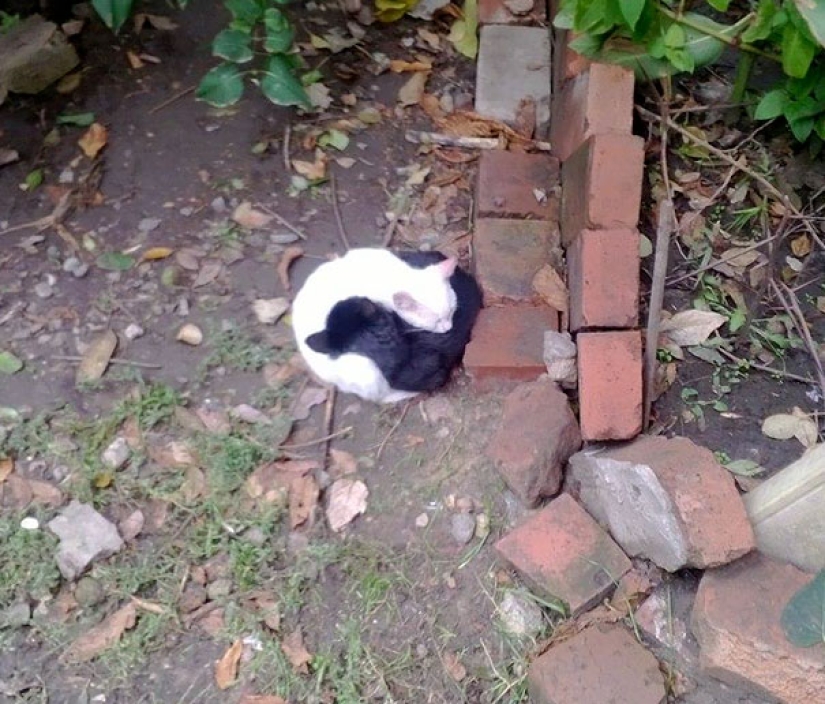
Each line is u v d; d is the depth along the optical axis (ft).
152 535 6.09
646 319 6.76
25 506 6.15
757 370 6.64
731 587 5.45
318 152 7.68
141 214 7.33
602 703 5.29
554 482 6.14
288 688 5.58
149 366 6.72
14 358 6.70
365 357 6.22
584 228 6.57
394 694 5.59
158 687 5.61
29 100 7.79
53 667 5.65
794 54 6.38
